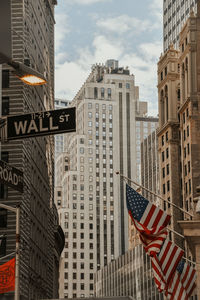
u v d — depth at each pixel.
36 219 91.31
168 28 191.62
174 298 34.25
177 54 156.00
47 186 105.38
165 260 34.56
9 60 12.68
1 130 21.77
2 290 37.34
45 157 103.38
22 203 78.06
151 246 34.66
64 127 21.47
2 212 76.19
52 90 121.00
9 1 12.51
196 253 35.34
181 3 179.50
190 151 135.62
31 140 87.12
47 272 103.94
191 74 137.38
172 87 153.38
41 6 103.81
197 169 133.62
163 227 35.28
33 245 87.88
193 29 138.75
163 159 155.00
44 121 21.64
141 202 35.69
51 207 112.44
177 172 149.12
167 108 154.38
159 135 158.50
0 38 12.32
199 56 137.62
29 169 84.31
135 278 172.12
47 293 103.69
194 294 108.25
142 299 164.12
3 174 23.66
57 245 132.12
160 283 34.09
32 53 91.62
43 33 105.44
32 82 19.19
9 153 78.69
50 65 120.19
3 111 80.75
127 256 183.38
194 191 132.62
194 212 39.16
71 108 21.62
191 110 136.00
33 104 90.69
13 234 75.12
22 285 76.94
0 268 37.59
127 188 36.00
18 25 83.12
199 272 35.22
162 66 158.75
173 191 147.88
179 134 151.38
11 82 81.50
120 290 191.00
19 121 21.91
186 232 35.31
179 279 34.78
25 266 79.06
